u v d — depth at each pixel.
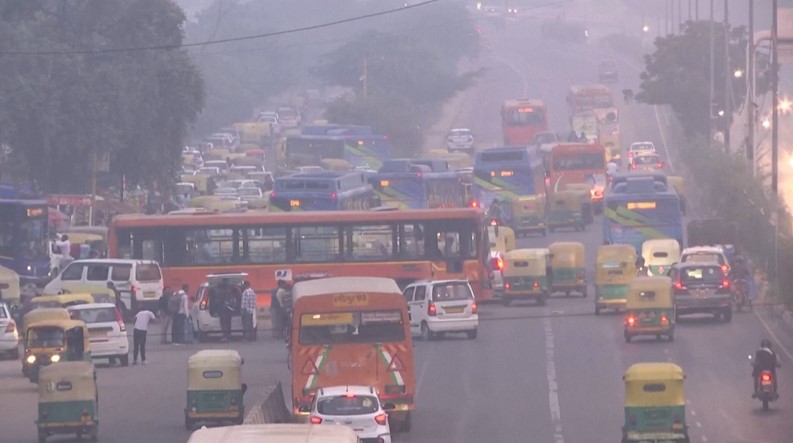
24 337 115.88
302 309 90.56
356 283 92.38
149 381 111.50
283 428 35.75
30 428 91.38
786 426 87.62
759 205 180.00
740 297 146.50
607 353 120.25
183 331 136.75
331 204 182.50
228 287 138.12
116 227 154.38
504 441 84.31
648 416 79.31
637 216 183.25
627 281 143.88
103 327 119.12
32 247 176.38
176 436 86.38
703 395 99.56
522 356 120.00
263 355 126.19
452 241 153.00
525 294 154.12
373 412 78.62
